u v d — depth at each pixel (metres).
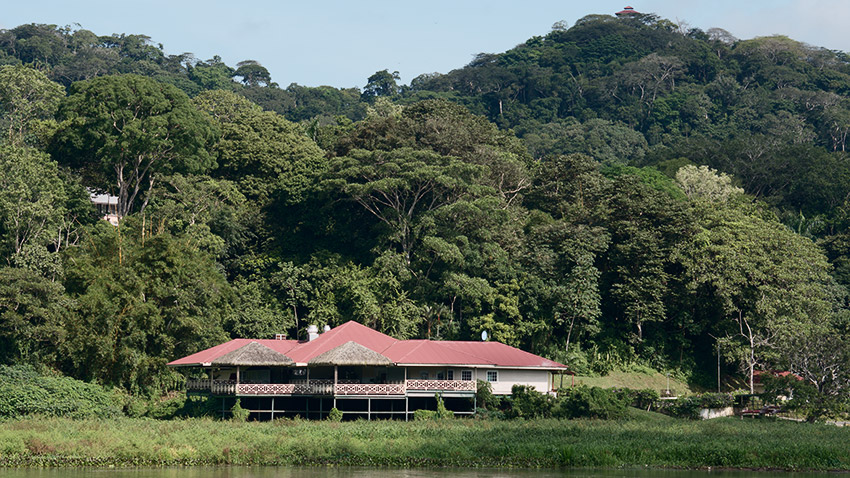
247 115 150.25
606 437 79.06
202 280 106.12
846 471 72.12
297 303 121.69
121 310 99.88
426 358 95.69
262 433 77.75
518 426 85.00
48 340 96.19
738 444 76.88
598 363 121.19
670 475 68.31
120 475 64.19
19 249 105.62
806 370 105.19
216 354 95.56
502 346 103.38
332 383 92.00
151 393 100.75
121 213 124.75
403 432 80.38
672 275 124.38
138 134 120.94
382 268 118.00
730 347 121.00
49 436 72.88
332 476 64.56
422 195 125.75
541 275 123.12
